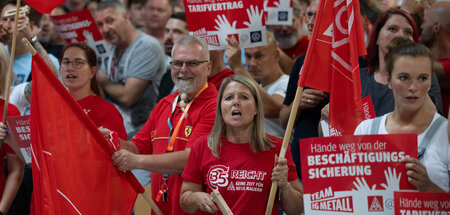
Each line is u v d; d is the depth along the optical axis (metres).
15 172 8.00
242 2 8.35
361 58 7.93
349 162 5.61
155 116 7.67
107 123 8.00
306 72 6.06
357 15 5.96
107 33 11.12
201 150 6.44
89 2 12.30
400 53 5.79
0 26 10.68
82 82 8.01
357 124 6.03
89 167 6.60
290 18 9.88
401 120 5.89
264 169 6.18
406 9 9.30
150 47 11.15
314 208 5.69
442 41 9.06
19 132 7.35
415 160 5.46
